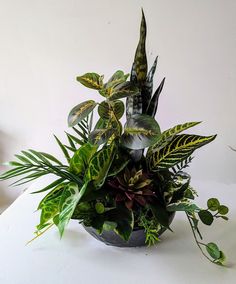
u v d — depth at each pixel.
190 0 1.16
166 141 0.63
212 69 1.22
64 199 0.61
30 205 0.96
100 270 0.65
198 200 0.97
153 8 1.19
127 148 0.61
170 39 1.21
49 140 1.42
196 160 1.33
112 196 0.63
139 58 0.61
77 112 0.61
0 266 0.67
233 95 1.24
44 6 1.24
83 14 1.23
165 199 0.64
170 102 1.28
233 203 0.95
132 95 0.59
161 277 0.62
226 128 1.28
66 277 0.63
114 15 1.22
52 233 0.79
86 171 0.62
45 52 1.30
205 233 0.77
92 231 0.69
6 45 1.31
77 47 1.27
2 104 1.40
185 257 0.68
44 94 1.36
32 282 0.62
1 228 0.82
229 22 1.16
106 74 1.29
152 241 0.66
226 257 0.68
